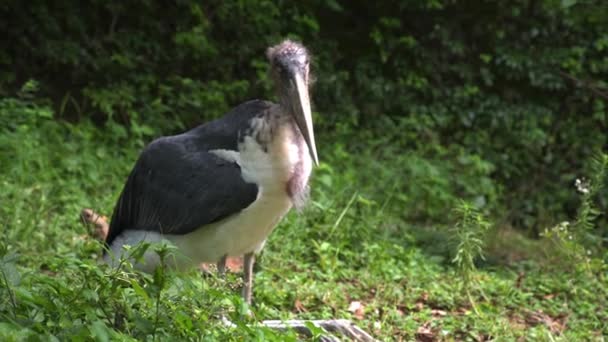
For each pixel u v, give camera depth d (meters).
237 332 6.16
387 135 15.75
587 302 9.59
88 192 12.01
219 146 7.35
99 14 16.19
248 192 7.19
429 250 11.41
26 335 5.23
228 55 16.31
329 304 8.93
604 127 17.25
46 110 13.73
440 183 13.95
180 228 7.39
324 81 16.33
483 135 16.50
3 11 15.51
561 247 10.41
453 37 17.30
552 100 17.16
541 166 16.66
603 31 17.08
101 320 5.74
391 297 9.27
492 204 14.81
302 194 7.39
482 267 11.07
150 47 15.95
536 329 8.59
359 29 17.30
